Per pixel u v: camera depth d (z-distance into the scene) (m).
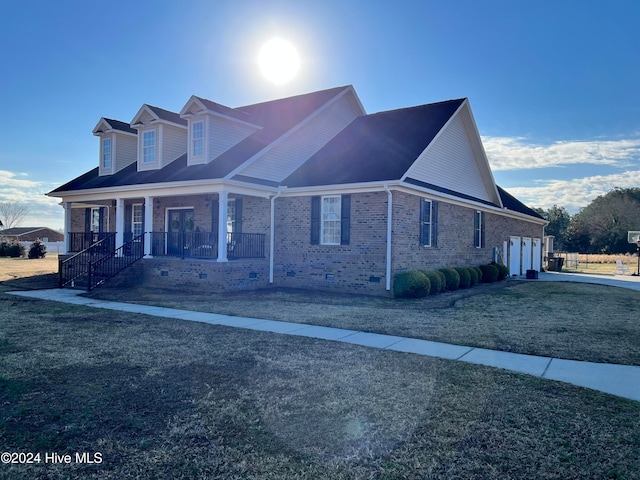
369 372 5.80
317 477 3.26
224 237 14.37
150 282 15.77
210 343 7.34
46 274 19.97
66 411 4.43
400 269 13.98
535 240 29.17
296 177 16.38
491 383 5.41
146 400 4.75
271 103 21.66
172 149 18.38
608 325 9.44
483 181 20.92
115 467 3.39
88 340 7.47
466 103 18.19
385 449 3.70
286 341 7.56
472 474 3.32
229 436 3.92
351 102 20.33
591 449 3.72
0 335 7.81
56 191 19.73
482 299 13.53
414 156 14.66
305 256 15.44
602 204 64.75
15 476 3.25
